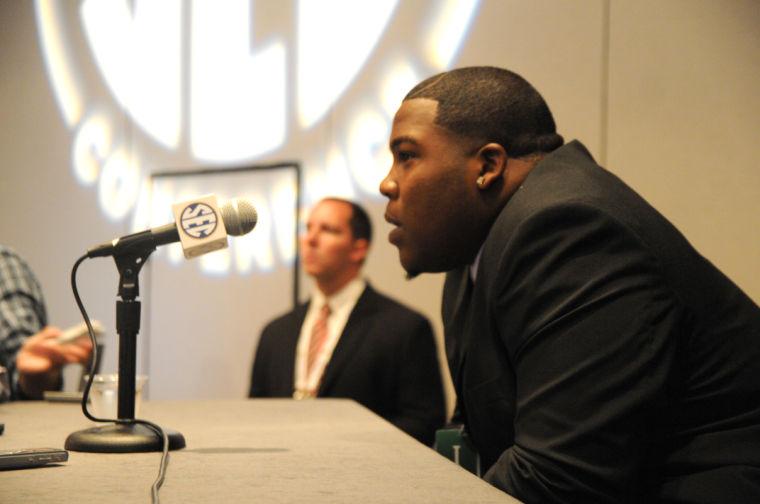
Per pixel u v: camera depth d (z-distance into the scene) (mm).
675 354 1109
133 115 4281
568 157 1282
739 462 1131
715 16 2814
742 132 2738
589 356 1070
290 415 1639
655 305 1097
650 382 1062
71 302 4383
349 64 3660
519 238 1154
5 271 2572
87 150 4406
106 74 4383
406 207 1342
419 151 1330
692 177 2816
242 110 3943
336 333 2990
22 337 2463
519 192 1242
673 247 1174
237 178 3920
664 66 2898
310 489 860
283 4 3859
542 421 1071
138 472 953
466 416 1454
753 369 1194
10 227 4613
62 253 4438
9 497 799
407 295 3439
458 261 1367
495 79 1358
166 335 4047
